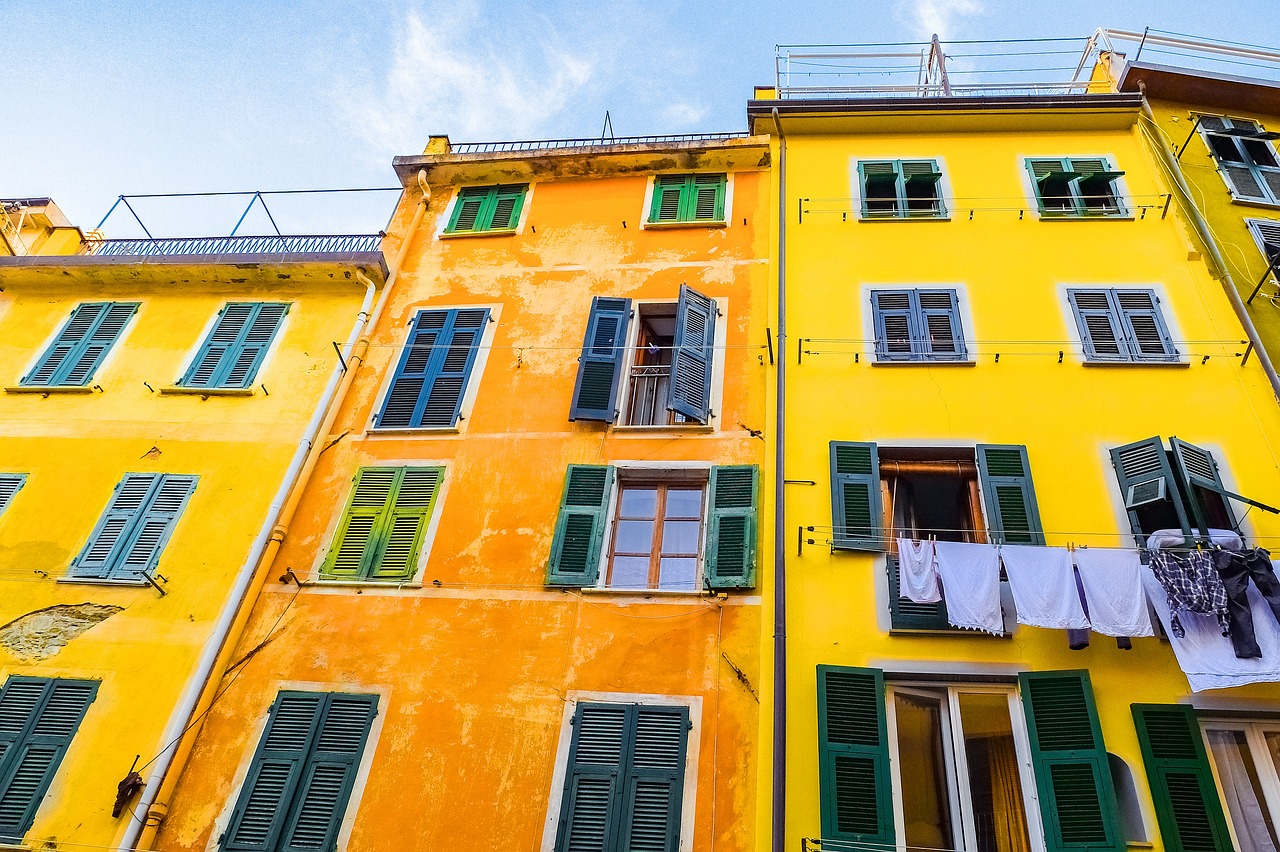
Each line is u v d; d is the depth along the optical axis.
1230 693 9.77
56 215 19.03
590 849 9.66
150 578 12.20
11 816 10.46
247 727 10.98
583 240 16.19
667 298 14.87
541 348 14.55
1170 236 14.53
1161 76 17.00
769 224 15.73
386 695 11.02
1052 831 9.15
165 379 14.96
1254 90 17.03
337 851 9.95
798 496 11.99
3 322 16.33
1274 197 15.70
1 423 14.58
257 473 13.48
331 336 15.35
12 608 12.24
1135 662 10.10
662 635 11.06
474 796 10.16
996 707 10.22
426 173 17.88
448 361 14.59
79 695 11.39
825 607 10.94
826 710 10.01
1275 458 11.69
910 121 16.67
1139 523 11.18
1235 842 9.09
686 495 12.60
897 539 11.39
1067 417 12.38
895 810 9.61
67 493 13.54
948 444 12.26
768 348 13.50
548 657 11.06
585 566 11.76
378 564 12.25
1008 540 11.23
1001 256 14.52
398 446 13.59
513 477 12.92
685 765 10.06
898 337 13.62
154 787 10.40
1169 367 12.75
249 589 12.02
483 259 16.25
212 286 16.45
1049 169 15.88
